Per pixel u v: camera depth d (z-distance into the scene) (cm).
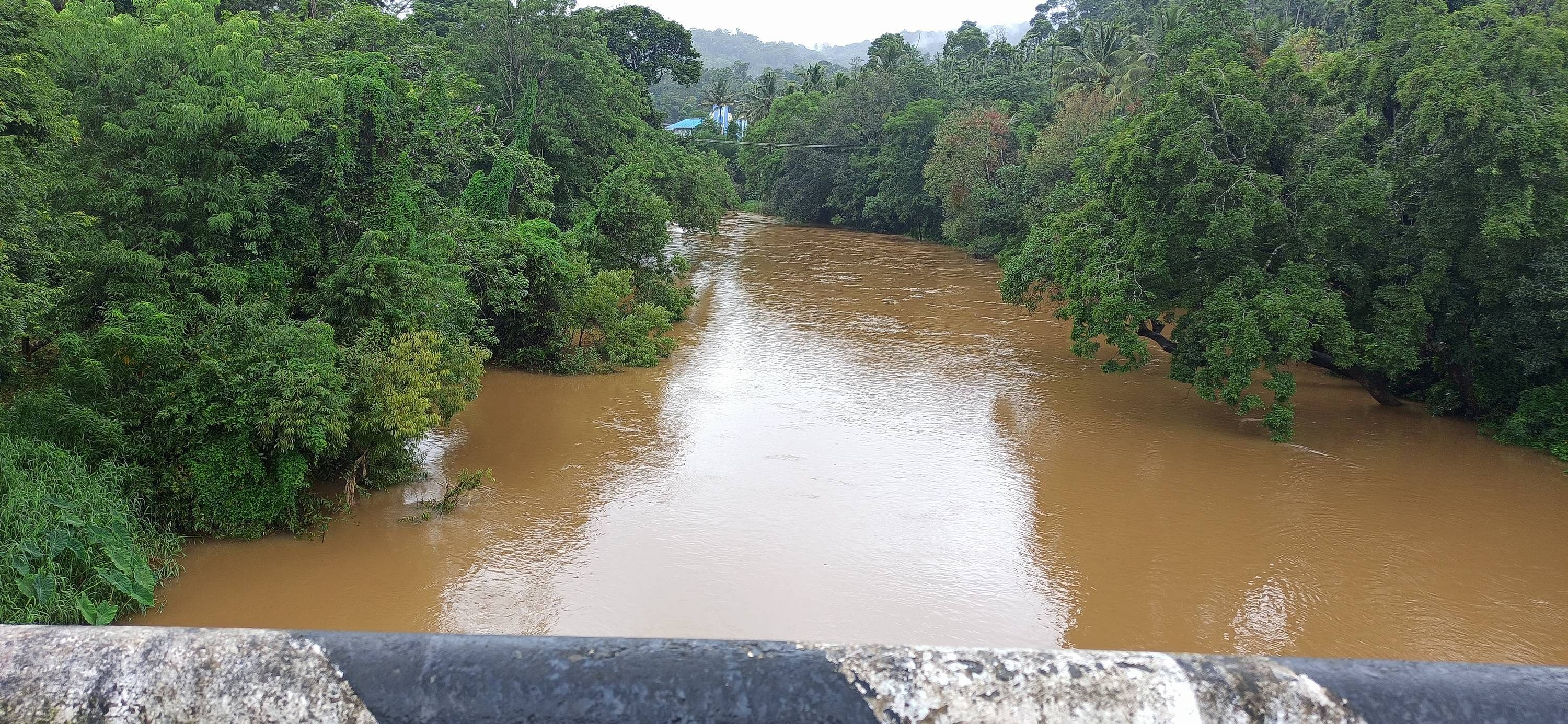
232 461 1055
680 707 85
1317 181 1659
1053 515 1294
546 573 1052
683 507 1254
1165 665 89
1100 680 88
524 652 90
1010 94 6138
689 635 939
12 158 1059
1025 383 2031
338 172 1326
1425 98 1627
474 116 2519
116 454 1011
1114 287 1811
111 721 88
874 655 90
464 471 1349
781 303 2991
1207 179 1680
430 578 1024
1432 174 1677
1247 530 1267
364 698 86
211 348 1079
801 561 1114
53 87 1175
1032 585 1088
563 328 1992
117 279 1162
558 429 1565
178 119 1204
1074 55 6131
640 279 2580
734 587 1041
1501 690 87
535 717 85
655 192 3478
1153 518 1297
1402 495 1413
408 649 90
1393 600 1081
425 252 1511
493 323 1966
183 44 1289
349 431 1142
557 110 3080
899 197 5653
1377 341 1664
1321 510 1345
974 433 1648
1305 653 962
